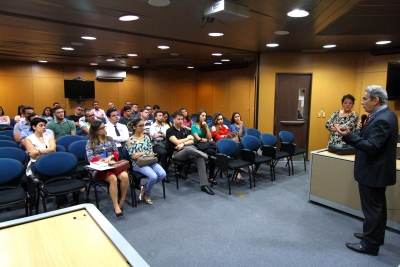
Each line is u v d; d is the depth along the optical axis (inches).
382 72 222.1
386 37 176.1
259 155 187.8
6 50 239.9
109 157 132.0
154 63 327.9
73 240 52.9
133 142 143.8
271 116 243.0
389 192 114.1
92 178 132.6
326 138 244.1
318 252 99.0
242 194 156.3
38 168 117.2
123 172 130.3
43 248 50.1
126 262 46.1
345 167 127.6
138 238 107.8
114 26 150.3
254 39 183.8
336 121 155.5
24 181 125.7
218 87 384.2
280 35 171.2
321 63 236.7
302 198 150.6
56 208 133.3
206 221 122.6
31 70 336.2
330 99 240.2
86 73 371.9
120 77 390.3
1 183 110.8
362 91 236.1
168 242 105.0
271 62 238.7
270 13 123.9
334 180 132.5
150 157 139.5
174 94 423.5
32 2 110.5
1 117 254.2
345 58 236.2
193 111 424.5
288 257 95.7
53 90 351.9
